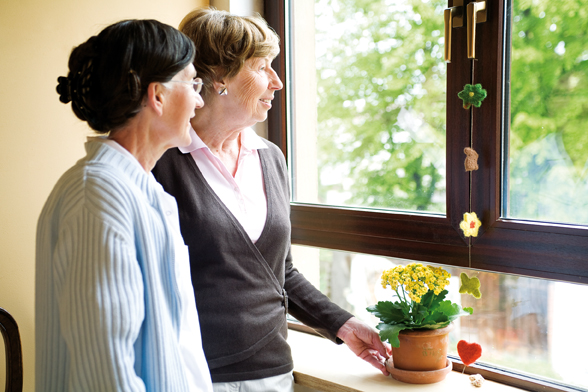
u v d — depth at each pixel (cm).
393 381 138
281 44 175
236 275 127
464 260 141
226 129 131
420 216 148
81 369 77
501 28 129
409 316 133
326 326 144
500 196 135
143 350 86
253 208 134
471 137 134
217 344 125
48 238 84
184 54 89
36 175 143
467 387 134
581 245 121
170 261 90
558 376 130
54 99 145
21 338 142
